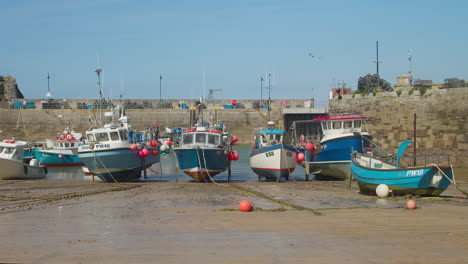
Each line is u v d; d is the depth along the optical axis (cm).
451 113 4116
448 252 964
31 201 1820
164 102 7269
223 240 1082
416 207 1577
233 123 6775
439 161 4109
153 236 1130
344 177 2842
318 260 908
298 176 3406
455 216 1405
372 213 1472
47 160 4259
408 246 1016
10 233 1177
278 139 3020
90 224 1303
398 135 4553
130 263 895
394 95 4641
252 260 910
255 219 1365
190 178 3166
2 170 2911
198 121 3269
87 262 903
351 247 1008
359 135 2752
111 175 2709
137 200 1853
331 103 5675
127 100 7138
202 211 1538
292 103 7181
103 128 2766
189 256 942
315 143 3055
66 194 2064
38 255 955
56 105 6925
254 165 2856
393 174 1881
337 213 1476
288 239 1088
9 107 6731
